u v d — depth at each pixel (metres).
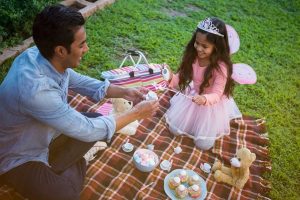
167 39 4.70
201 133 3.16
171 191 2.82
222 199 2.87
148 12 5.12
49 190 2.26
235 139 3.40
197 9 5.52
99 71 3.95
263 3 6.02
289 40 5.20
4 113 2.14
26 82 2.03
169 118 3.34
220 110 3.14
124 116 2.46
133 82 3.70
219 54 2.91
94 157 2.93
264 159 3.27
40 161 2.32
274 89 4.20
